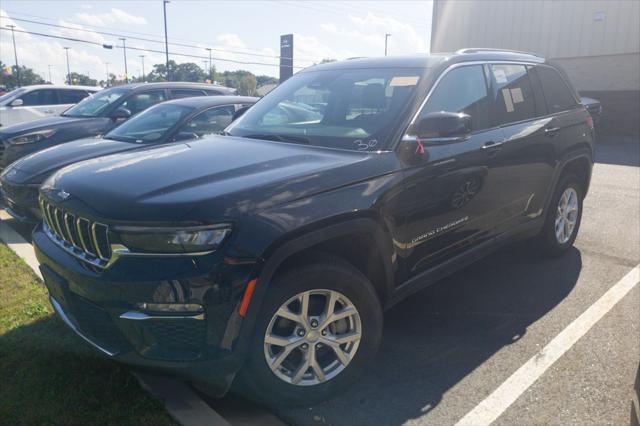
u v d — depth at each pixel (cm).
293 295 264
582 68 2022
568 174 498
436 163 334
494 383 311
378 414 284
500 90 417
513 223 429
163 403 279
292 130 366
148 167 294
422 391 304
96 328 263
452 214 354
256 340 255
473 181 367
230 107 677
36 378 298
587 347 350
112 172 292
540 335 367
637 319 390
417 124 332
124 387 291
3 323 360
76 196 276
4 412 268
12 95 1292
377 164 303
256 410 285
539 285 453
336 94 379
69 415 267
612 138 1791
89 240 264
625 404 291
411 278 336
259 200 253
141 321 240
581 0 1981
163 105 685
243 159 302
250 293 244
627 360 334
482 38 2259
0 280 436
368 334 296
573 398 297
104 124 774
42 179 535
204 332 241
